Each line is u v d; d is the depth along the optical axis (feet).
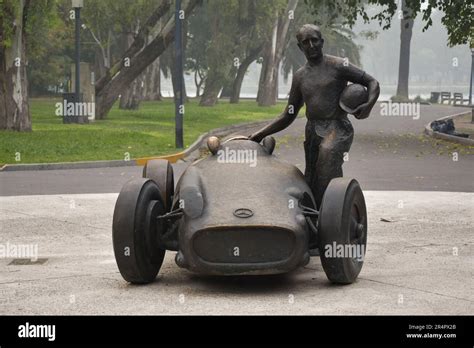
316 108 54.60
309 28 54.19
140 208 48.29
